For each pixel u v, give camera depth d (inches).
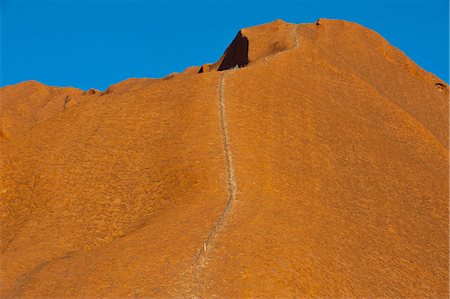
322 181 2053.4
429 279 1690.5
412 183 2265.0
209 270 1355.8
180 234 1546.5
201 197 1776.6
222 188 1814.7
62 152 2171.5
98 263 1454.2
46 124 2347.4
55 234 1796.3
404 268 1695.4
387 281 1595.7
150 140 2190.0
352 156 2299.5
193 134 2144.4
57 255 1668.3
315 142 2295.8
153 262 1408.7
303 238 1585.9
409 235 1908.2
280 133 2262.6
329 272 1487.5
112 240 1733.5
